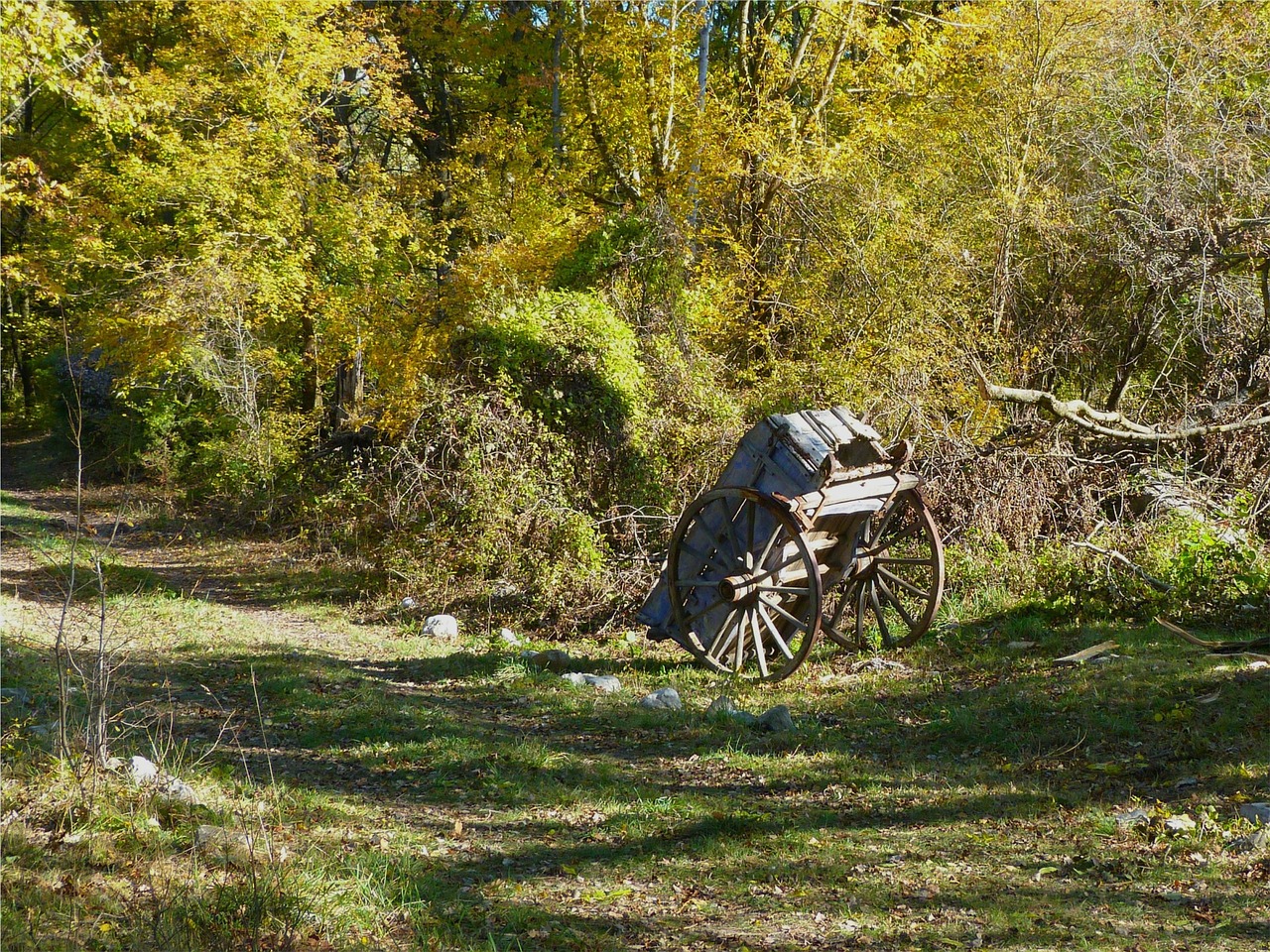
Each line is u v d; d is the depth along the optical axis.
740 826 6.65
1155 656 9.87
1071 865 5.99
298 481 22.33
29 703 8.04
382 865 5.65
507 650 12.12
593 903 5.46
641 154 21.62
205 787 6.52
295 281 23.95
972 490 13.53
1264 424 13.23
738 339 18.00
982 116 18.66
